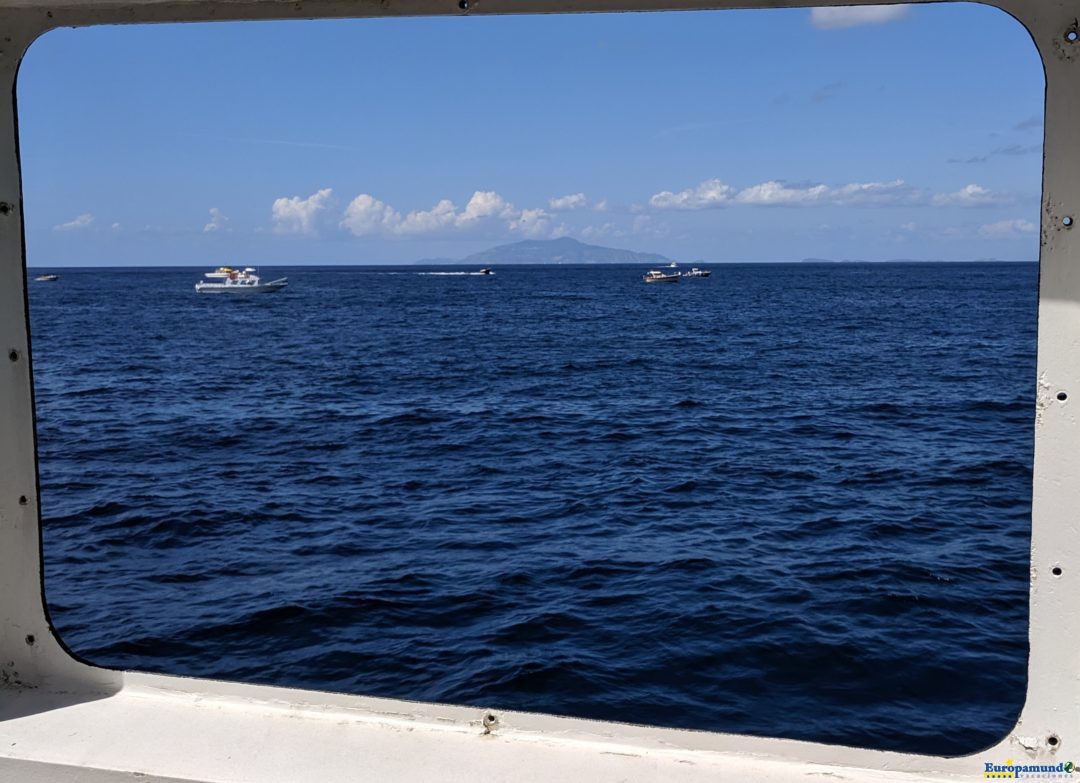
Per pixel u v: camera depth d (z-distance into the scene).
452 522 12.55
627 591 9.30
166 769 1.76
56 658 2.06
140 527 12.30
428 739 1.85
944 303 74.38
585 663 7.52
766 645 7.76
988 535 11.45
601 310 71.62
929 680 7.08
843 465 16.47
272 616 8.74
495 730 1.88
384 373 33.06
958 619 8.36
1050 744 1.71
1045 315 1.63
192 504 13.59
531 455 17.86
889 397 26.11
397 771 1.75
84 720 1.93
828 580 9.52
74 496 14.18
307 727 1.90
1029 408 23.59
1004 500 13.55
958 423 21.44
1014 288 101.81
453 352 41.03
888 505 13.27
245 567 10.43
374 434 20.50
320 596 9.30
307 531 12.12
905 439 19.33
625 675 7.32
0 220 1.97
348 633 8.34
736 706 6.77
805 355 38.56
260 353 40.12
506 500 13.93
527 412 23.88
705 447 18.62
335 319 61.72
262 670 7.62
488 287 116.56
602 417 22.98
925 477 15.34
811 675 7.24
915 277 145.62
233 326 55.50
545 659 7.61
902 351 39.69
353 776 1.73
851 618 8.39
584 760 1.79
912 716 6.55
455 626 8.45
